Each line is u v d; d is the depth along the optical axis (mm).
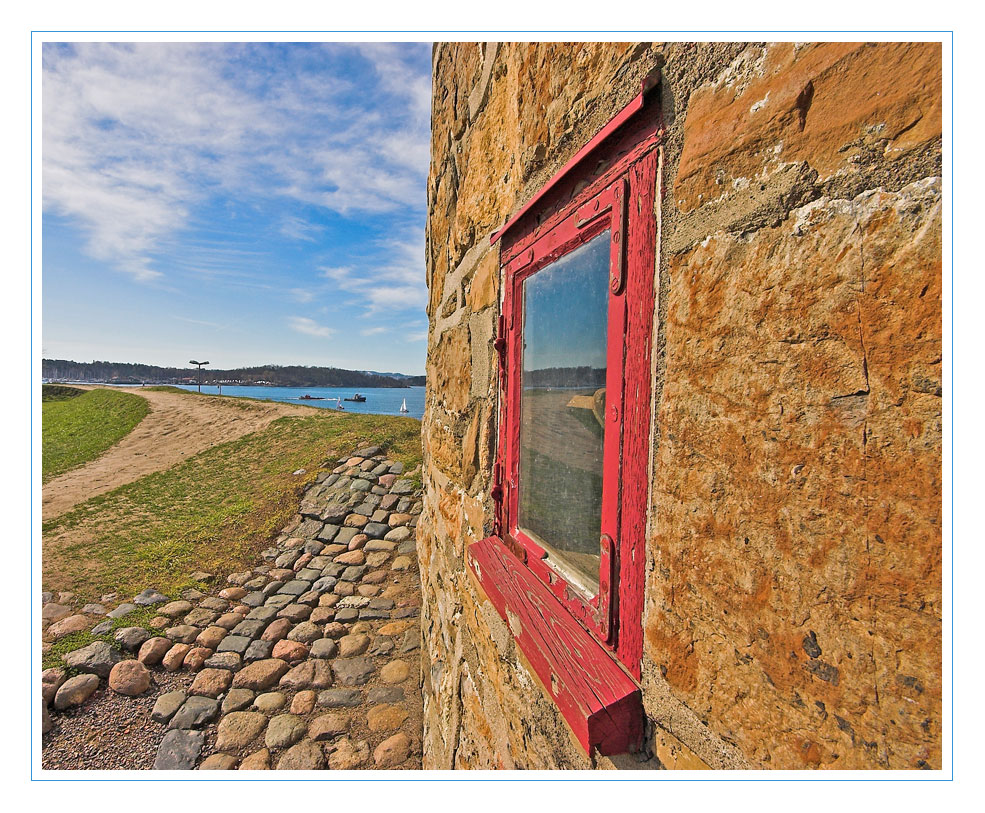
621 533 647
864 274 366
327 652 3719
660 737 562
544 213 970
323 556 5547
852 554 371
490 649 1209
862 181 370
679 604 535
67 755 2777
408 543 5668
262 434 10906
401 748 2721
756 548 444
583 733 590
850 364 375
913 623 338
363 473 7301
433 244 2348
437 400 2104
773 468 430
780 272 427
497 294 1254
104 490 8641
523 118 1081
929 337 333
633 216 638
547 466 937
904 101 349
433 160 2377
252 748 2811
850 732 371
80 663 3451
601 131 694
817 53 403
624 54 669
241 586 4887
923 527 334
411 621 4152
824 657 388
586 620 740
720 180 493
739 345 464
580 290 812
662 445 566
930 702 330
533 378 1019
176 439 12531
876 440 360
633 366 629
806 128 410
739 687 459
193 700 3191
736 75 481
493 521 1254
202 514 7008
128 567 5297
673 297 555
